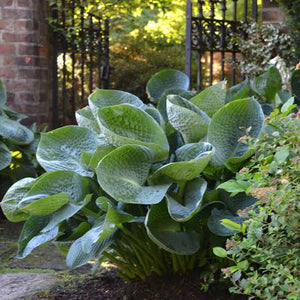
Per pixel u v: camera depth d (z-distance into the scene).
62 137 2.95
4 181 5.35
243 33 6.22
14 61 6.24
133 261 2.95
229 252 2.20
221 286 2.79
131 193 2.52
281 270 2.06
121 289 3.06
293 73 3.57
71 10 6.84
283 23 5.63
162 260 2.90
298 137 2.26
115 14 7.77
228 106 2.71
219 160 2.72
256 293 2.12
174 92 3.43
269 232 2.17
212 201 2.73
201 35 6.15
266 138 2.44
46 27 6.52
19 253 2.77
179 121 2.78
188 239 2.66
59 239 2.86
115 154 2.52
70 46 6.84
